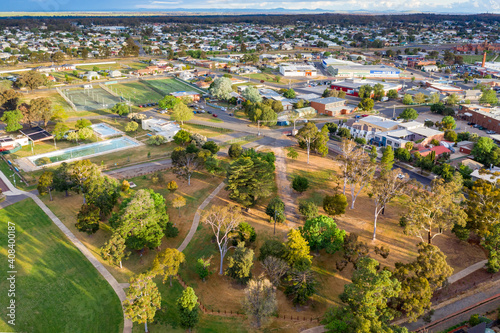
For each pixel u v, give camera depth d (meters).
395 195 88.62
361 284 58.72
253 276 75.56
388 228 91.56
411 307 60.66
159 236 82.00
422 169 125.25
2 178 119.75
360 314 57.41
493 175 112.19
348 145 102.62
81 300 70.50
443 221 75.94
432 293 67.88
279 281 72.50
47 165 129.25
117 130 169.38
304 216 96.62
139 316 65.00
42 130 158.50
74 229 92.00
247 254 72.94
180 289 73.62
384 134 154.00
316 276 76.62
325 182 115.31
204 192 109.50
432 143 145.88
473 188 85.62
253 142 154.00
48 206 101.88
